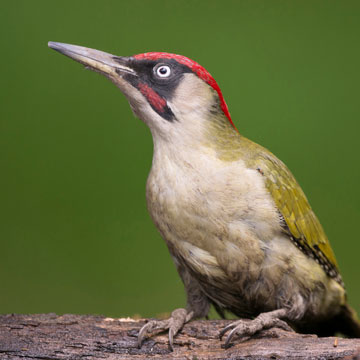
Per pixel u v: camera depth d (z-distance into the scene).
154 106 9.43
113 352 8.78
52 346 8.77
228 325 8.82
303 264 9.45
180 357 8.66
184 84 9.43
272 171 9.38
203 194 9.05
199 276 9.62
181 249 9.46
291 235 9.31
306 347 8.46
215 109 9.55
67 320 9.25
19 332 8.98
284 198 9.33
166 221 9.36
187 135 9.30
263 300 9.63
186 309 10.27
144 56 9.56
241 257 9.19
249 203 9.04
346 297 10.38
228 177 9.07
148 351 8.81
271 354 8.45
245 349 8.60
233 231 9.07
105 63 9.62
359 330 10.74
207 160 9.18
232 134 9.65
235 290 9.65
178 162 9.23
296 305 9.53
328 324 10.75
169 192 9.20
